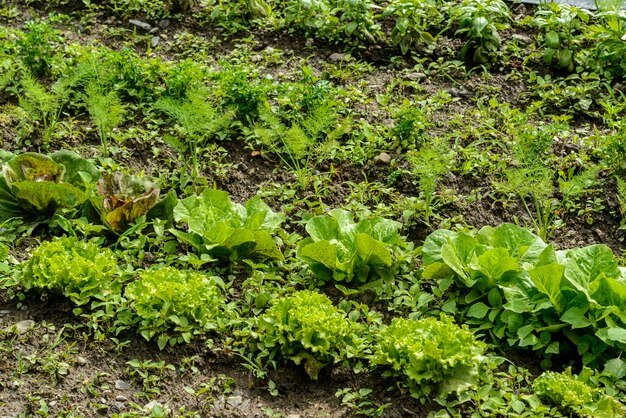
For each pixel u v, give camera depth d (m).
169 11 5.84
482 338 4.45
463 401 4.25
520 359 4.41
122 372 4.33
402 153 5.08
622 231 4.85
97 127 5.15
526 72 5.48
